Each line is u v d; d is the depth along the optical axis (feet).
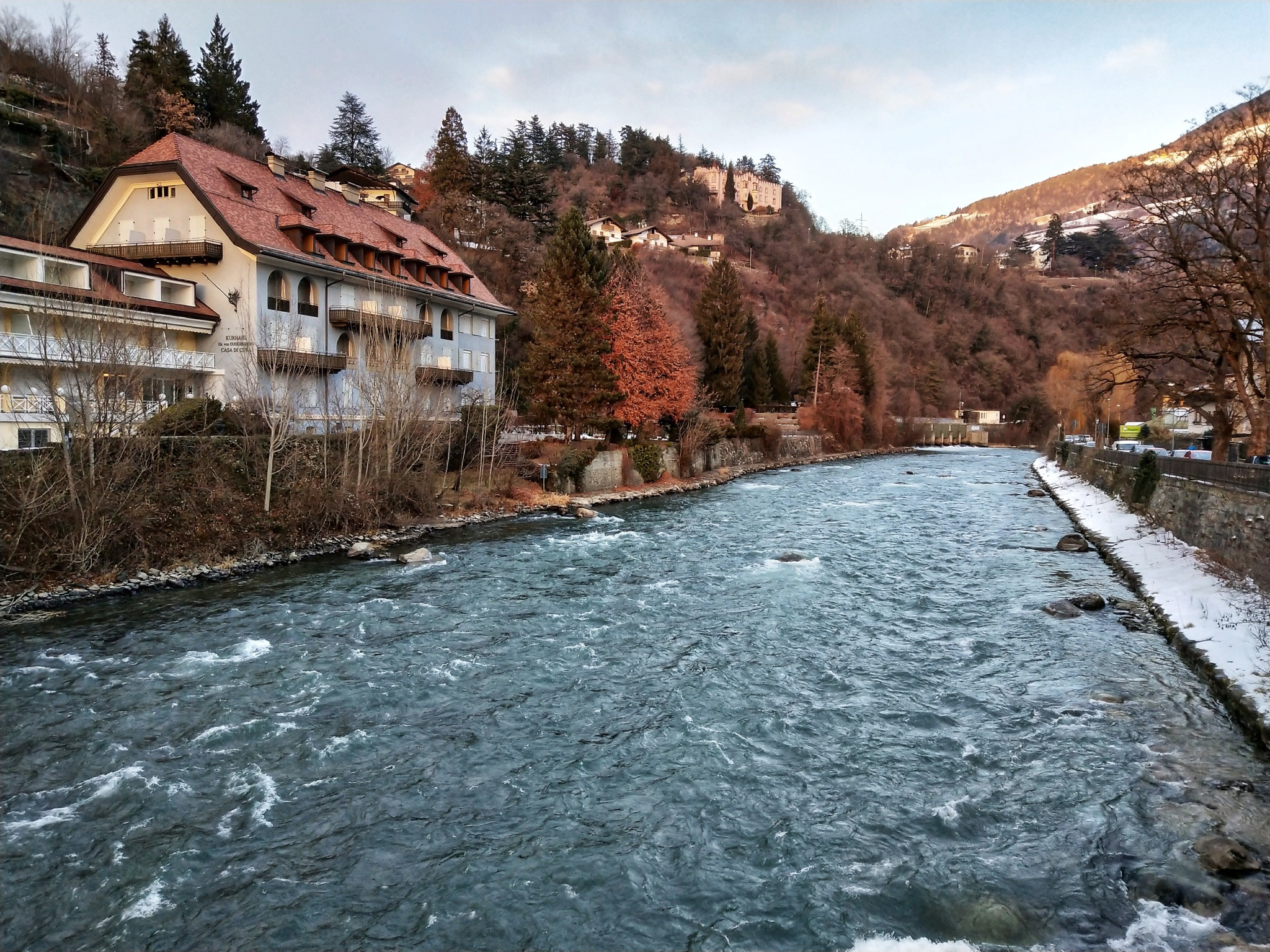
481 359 168.66
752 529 107.65
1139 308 104.73
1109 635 57.77
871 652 54.85
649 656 53.88
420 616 63.00
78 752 38.68
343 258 129.18
